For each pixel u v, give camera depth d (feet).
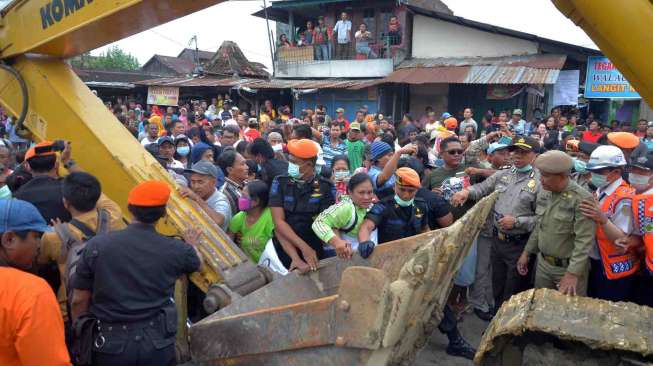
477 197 16.24
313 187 13.50
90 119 13.30
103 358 8.91
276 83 70.08
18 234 7.70
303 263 12.59
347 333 8.07
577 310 10.02
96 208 11.03
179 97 82.02
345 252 11.63
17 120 14.23
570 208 12.71
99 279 9.00
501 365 10.58
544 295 10.61
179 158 25.14
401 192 12.89
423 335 10.86
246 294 11.80
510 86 57.62
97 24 11.25
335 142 30.53
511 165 17.07
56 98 13.38
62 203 11.91
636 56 7.42
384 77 64.80
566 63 62.59
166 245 9.60
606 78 54.34
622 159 12.85
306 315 8.75
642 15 7.27
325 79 70.64
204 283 11.95
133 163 13.02
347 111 67.67
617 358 9.86
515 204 15.40
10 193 13.61
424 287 9.02
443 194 17.13
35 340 6.58
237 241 15.07
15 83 14.16
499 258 16.28
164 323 9.29
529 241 14.58
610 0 7.39
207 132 33.19
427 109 57.31
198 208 13.08
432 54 65.00
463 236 9.77
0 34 13.67
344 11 69.97
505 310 10.63
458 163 17.84
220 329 10.10
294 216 13.42
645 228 12.05
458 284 16.49
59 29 11.98
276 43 77.00
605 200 13.17
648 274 12.80
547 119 48.73
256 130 36.91
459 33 62.85
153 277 9.25
